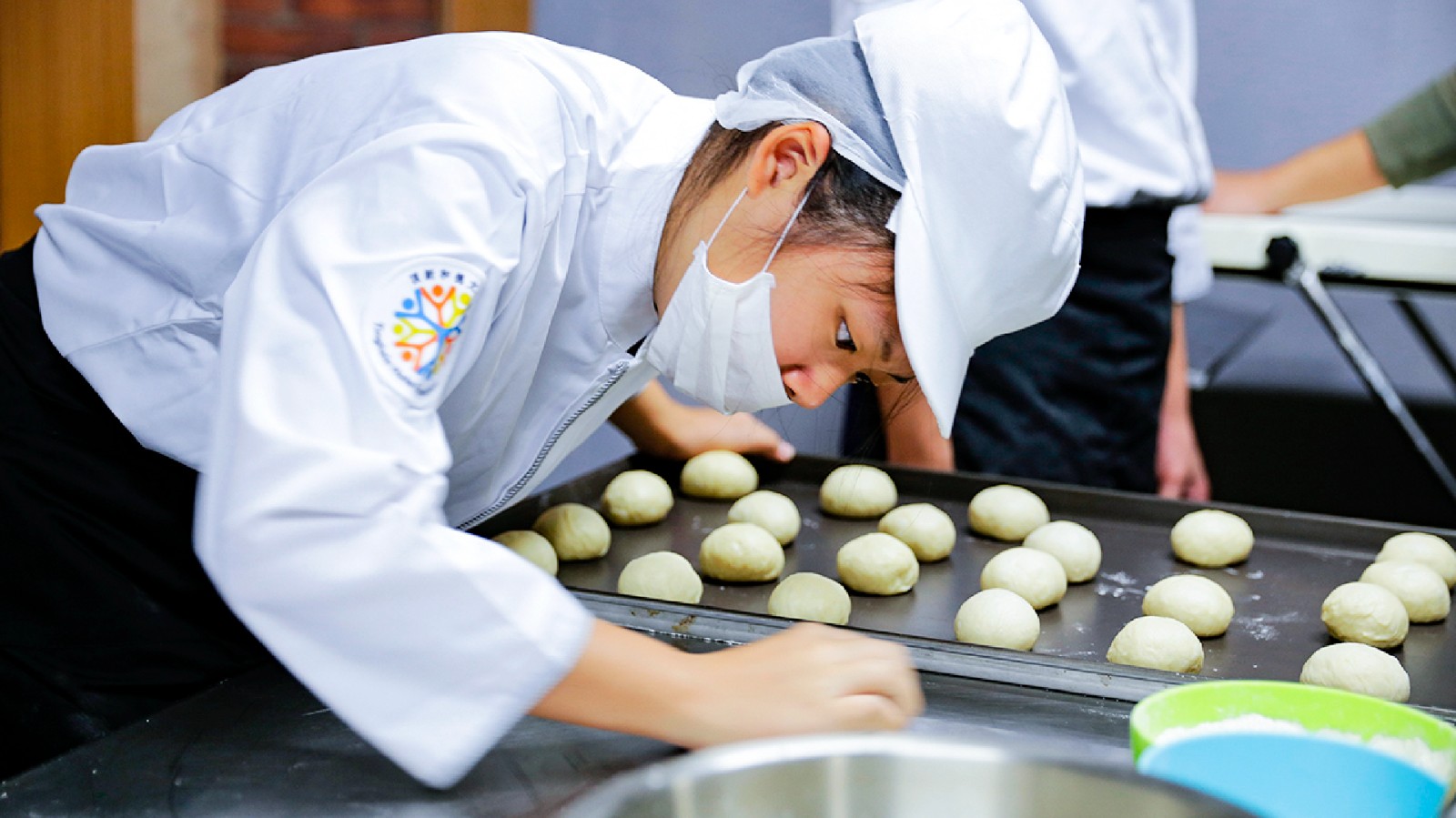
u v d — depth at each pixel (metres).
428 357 0.80
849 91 0.92
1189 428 2.25
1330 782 0.68
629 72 1.08
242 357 0.77
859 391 1.67
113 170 1.10
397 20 3.00
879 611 1.36
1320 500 3.53
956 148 0.90
